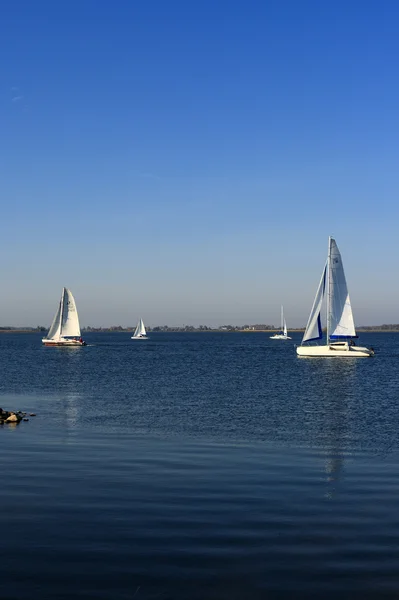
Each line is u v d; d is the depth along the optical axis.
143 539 13.71
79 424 30.77
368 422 31.70
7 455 23.00
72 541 13.55
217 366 81.31
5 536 13.86
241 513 15.66
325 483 18.81
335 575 11.93
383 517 15.37
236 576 11.87
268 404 39.44
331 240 93.31
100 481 18.94
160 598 11.02
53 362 92.75
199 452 23.67
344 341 94.88
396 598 11.03
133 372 70.38
